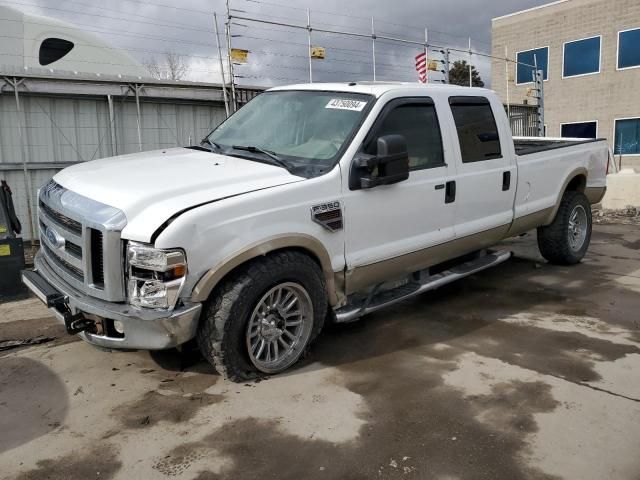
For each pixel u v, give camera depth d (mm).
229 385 3775
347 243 4102
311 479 2814
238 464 2936
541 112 18375
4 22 11648
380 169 4090
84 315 3564
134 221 3309
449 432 3211
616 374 3936
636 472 2855
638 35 22562
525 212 5855
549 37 25266
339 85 4754
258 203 3561
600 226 10148
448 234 4898
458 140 4984
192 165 4059
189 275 3309
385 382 3824
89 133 9227
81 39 12586
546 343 4504
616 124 23641
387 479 2807
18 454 3031
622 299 5648
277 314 3840
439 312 5266
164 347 3355
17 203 8797
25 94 8609
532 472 2854
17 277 5836
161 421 3348
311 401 3564
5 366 4125
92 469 2902
